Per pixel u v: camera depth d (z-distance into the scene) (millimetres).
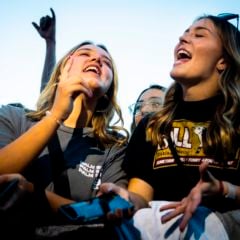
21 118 1604
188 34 1646
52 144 1528
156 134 1510
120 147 1722
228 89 1549
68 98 1396
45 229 1218
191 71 1552
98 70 1764
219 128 1415
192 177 1375
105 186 1185
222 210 1285
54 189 1432
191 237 1091
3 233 1125
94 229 1199
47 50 2674
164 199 1407
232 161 1375
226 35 1609
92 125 1761
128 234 1147
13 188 1084
